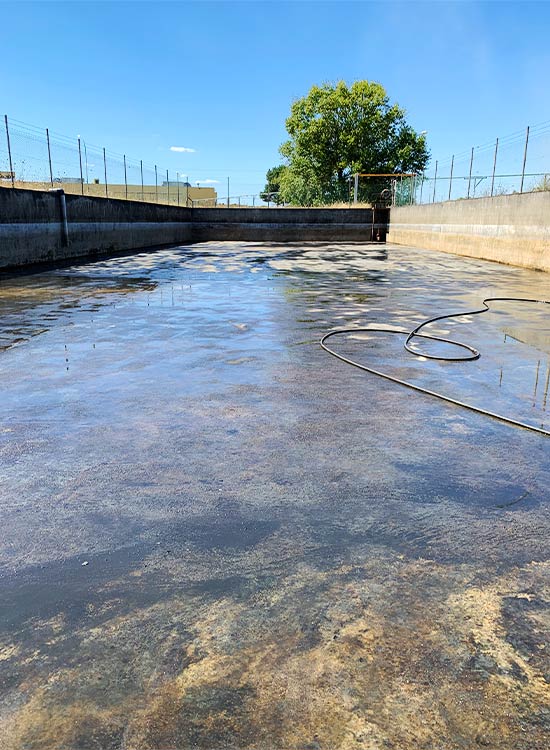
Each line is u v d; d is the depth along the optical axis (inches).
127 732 39.6
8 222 406.0
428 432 99.5
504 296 285.4
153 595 54.9
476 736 39.5
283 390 123.8
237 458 87.6
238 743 38.7
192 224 943.0
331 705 42.0
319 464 85.7
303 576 58.1
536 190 450.9
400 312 233.0
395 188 913.5
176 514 70.4
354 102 1302.9
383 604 53.7
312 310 236.4
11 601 53.9
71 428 99.5
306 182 1379.2
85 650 47.6
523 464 86.4
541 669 45.8
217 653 47.3
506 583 57.2
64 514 70.2
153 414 107.3
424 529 67.6
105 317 213.5
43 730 39.7
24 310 227.0
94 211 560.4
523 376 136.2
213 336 180.7
